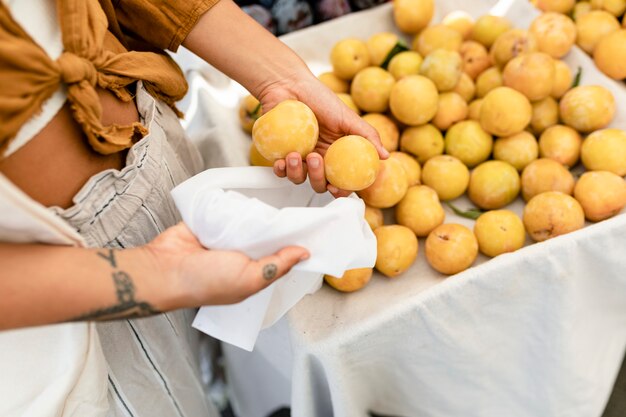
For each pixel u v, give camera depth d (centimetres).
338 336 58
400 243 69
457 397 74
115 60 49
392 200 71
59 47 43
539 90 84
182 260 43
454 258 69
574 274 65
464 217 83
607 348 82
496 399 78
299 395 64
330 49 106
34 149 42
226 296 43
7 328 36
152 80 56
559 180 79
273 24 106
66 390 50
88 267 39
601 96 83
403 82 85
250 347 54
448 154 90
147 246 45
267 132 56
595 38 94
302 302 65
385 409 76
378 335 60
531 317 69
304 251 48
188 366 74
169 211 59
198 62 99
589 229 64
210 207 48
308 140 57
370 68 93
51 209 44
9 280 36
